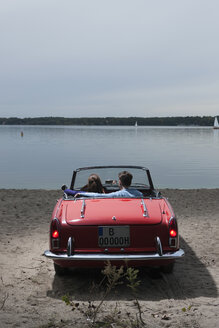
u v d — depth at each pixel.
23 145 69.38
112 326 3.03
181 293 4.17
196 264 5.30
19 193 12.97
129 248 4.19
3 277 4.72
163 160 33.84
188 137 116.25
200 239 6.74
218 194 12.64
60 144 72.25
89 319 3.21
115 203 4.67
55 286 4.43
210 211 9.59
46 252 4.23
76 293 4.18
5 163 32.28
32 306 3.65
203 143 75.06
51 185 18.67
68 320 3.18
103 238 4.19
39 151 50.34
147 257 4.04
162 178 21.30
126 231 4.19
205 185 18.22
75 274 4.86
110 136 127.06
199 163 31.25
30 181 20.33
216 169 26.62
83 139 99.88
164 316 3.24
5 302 3.78
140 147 59.22
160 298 4.01
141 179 6.01
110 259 4.02
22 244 6.37
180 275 4.82
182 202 11.09
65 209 4.57
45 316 3.29
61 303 3.80
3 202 10.98
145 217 4.29
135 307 3.62
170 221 4.26
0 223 8.09
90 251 4.18
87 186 6.07
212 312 3.38
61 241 4.22
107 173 6.05
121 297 4.04
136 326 3.03
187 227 7.73
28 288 4.33
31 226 7.83
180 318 3.21
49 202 11.07
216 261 5.45
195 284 4.48
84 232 4.20
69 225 4.24
